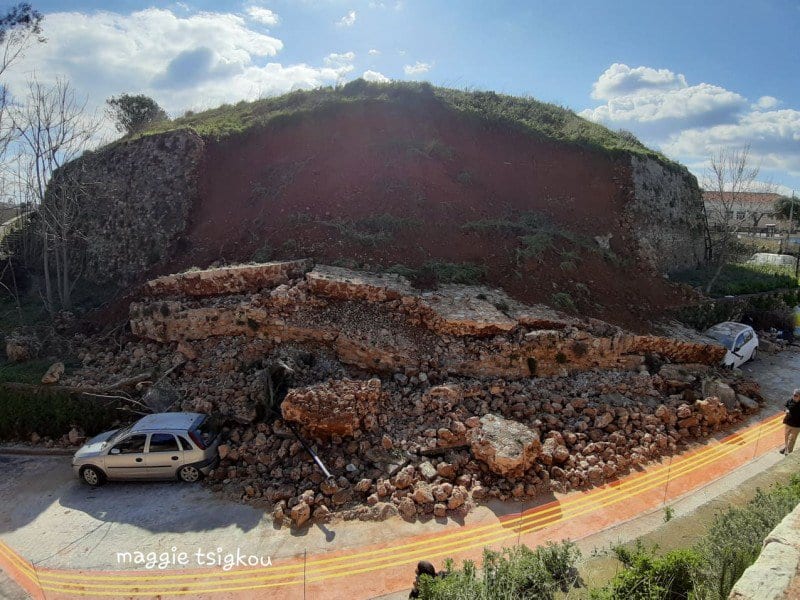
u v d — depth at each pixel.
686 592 5.69
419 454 10.62
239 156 20.19
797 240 40.47
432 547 8.50
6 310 18.27
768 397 14.59
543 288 15.70
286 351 13.20
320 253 15.73
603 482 10.25
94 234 20.48
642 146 26.38
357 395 11.18
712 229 29.02
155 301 14.72
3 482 11.03
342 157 19.22
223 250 16.89
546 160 21.33
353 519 9.24
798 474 7.80
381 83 23.31
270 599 7.53
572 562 6.84
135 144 21.28
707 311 18.52
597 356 13.90
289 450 10.77
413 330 13.51
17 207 21.55
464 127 21.39
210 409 12.02
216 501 9.94
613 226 20.05
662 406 12.25
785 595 4.30
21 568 8.34
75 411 12.80
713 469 10.71
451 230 17.11
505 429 10.60
